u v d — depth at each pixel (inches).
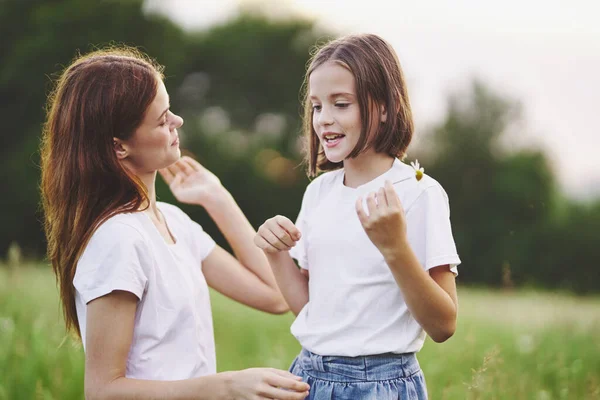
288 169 1153.4
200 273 91.5
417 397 80.7
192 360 83.7
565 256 984.3
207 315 90.0
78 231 82.1
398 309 80.4
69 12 973.8
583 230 997.8
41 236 882.8
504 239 1041.5
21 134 952.9
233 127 1199.6
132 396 76.8
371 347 79.4
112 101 83.1
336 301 82.4
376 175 85.2
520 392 122.1
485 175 1114.7
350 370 80.5
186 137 1112.8
